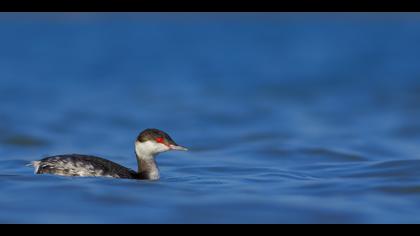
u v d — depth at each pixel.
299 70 46.97
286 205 11.68
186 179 14.36
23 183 12.88
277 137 22.08
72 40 74.75
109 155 18.88
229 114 27.94
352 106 29.91
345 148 19.39
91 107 29.75
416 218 11.08
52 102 31.28
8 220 10.66
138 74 45.34
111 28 93.69
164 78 43.16
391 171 14.92
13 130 22.83
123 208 11.38
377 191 12.85
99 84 39.72
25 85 38.47
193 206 11.54
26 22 100.62
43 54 58.75
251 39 76.50
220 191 12.76
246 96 34.12
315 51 60.97
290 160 17.58
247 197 12.21
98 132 23.38
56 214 10.99
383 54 56.69
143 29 93.25
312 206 11.66
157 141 14.23
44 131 23.06
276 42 71.75
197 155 18.62
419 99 31.33
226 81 41.44
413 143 20.42
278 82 40.41
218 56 58.00
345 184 13.54
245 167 16.33
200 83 40.38
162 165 16.72
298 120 26.11
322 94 34.53
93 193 12.18
